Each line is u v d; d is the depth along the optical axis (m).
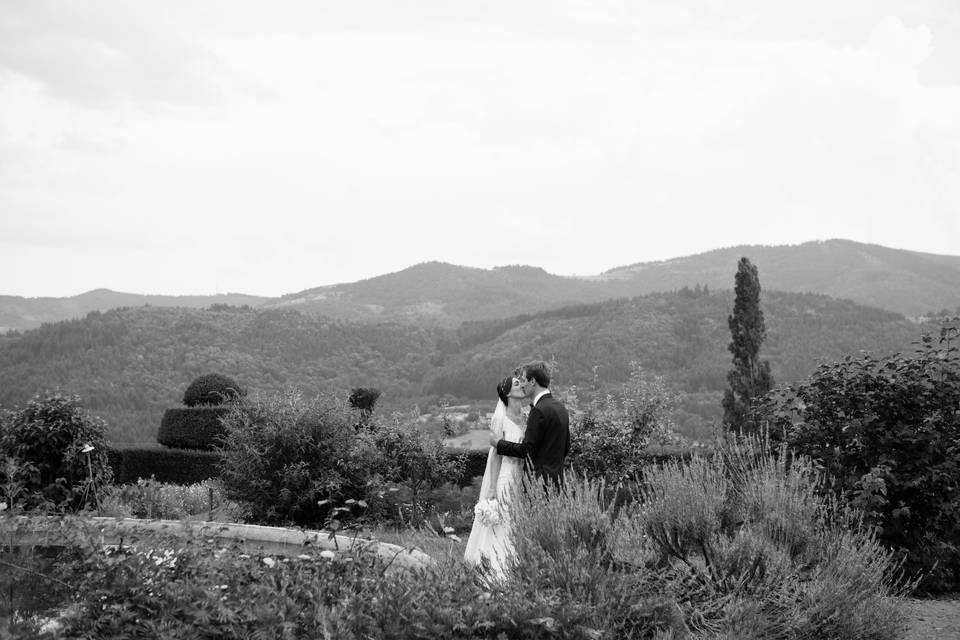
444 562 5.15
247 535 7.20
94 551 4.26
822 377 8.06
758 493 5.83
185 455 17.59
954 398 7.68
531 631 4.18
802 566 5.27
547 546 5.19
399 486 11.41
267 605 3.93
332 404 10.84
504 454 6.38
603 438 11.73
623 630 4.62
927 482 7.46
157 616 3.92
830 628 4.86
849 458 7.85
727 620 4.79
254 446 10.32
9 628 3.98
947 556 7.36
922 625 5.96
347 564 4.70
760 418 8.55
